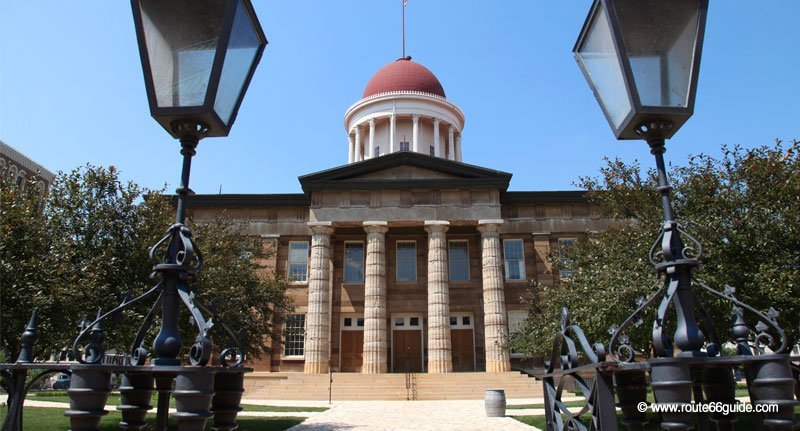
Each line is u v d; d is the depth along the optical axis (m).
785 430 3.48
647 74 4.52
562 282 22.25
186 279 4.35
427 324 40.53
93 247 16.05
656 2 4.63
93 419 3.79
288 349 39.16
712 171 16.08
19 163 50.09
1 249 12.76
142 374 4.23
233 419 4.70
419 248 42.16
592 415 4.12
